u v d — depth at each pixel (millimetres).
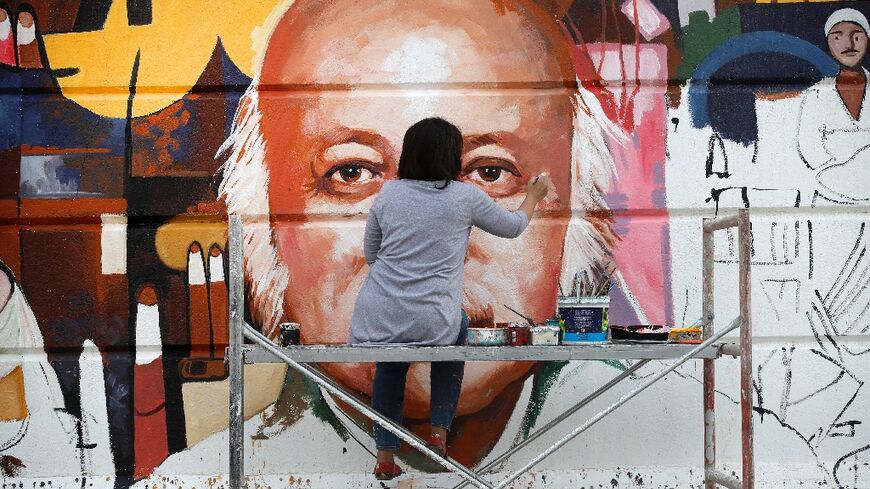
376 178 4559
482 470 4086
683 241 4574
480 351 3480
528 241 4570
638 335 3854
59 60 4520
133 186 4508
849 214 4613
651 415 4543
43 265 4492
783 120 4578
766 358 4559
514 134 4570
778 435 4539
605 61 4570
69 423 4480
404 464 4523
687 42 4578
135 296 4504
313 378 3459
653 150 4570
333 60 4547
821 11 4594
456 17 4574
